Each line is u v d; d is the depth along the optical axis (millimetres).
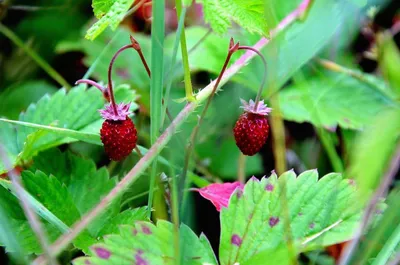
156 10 316
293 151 421
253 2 320
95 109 382
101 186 363
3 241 327
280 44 375
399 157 277
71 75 448
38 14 449
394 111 255
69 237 307
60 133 347
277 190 334
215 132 416
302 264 365
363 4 371
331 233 327
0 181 344
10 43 445
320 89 413
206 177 408
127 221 336
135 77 428
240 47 335
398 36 428
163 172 350
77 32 445
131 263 312
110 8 323
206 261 319
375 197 286
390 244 309
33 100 426
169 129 326
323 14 373
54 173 365
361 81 413
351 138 403
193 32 437
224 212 330
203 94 342
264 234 326
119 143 339
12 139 374
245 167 417
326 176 337
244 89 412
